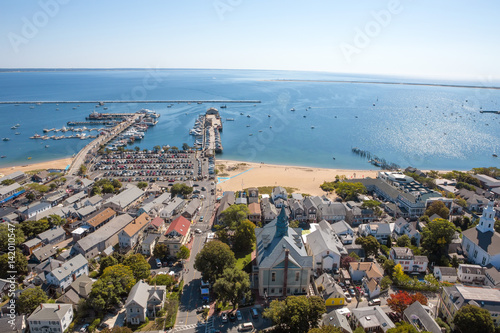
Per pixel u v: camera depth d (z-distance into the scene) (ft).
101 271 456.04
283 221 433.07
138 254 460.14
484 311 333.42
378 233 548.31
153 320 371.35
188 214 612.29
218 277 402.52
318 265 459.73
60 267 428.56
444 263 475.31
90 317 377.30
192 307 392.47
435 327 319.47
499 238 464.65
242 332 353.72
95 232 524.93
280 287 413.80
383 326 336.70
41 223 549.95
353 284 433.07
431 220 597.11
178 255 474.90
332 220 608.60
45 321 343.67
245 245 513.04
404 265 463.01
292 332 340.18
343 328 328.29
